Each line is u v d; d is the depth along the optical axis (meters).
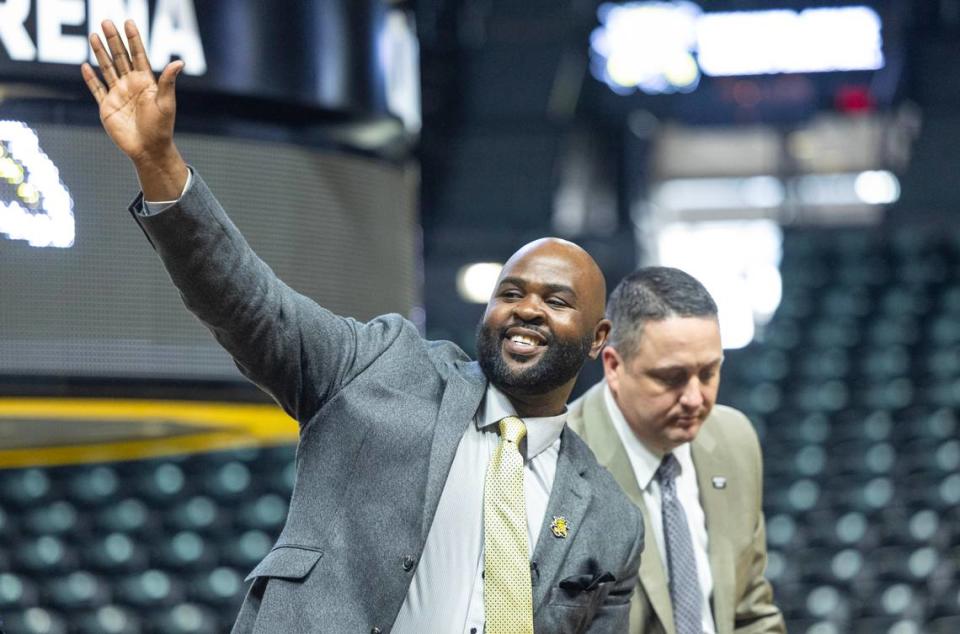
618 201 15.98
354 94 7.47
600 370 14.14
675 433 5.12
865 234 15.70
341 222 7.44
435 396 4.04
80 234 6.63
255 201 7.08
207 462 13.91
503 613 3.81
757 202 17.97
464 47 16.53
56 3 6.59
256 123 7.14
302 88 7.21
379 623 3.79
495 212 15.54
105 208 6.67
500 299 4.02
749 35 16.52
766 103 16.75
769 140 17.69
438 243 15.36
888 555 12.92
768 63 16.55
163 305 6.76
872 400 14.33
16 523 13.45
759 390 14.67
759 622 5.52
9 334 6.51
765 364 14.89
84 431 8.04
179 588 13.26
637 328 5.06
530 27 16.59
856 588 12.73
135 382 6.71
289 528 3.90
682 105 16.73
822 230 16.02
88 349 6.62
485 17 16.69
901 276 15.31
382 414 3.93
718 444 5.52
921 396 14.22
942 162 15.74
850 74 16.50
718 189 18.02
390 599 3.80
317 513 3.89
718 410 5.68
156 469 13.84
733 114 16.80
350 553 3.84
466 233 15.34
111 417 7.32
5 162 6.52
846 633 12.40
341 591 3.80
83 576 13.25
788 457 13.93
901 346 14.69
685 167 18.02
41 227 6.57
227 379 6.90
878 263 15.49
